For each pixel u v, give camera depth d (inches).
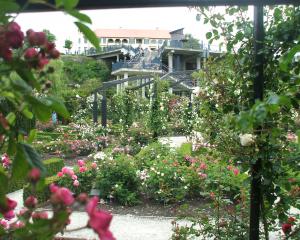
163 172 279.4
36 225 32.0
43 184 36.3
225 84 125.8
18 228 38.8
